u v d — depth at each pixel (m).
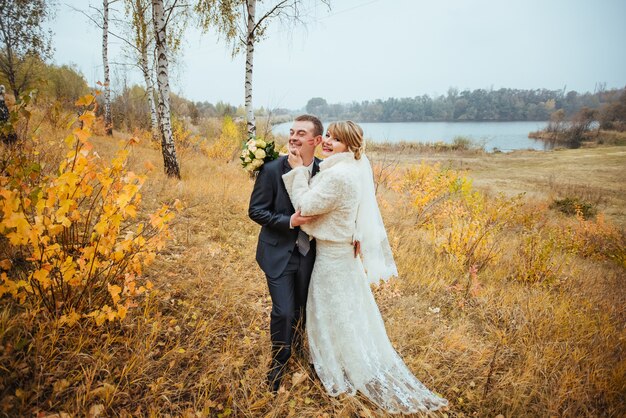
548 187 17.03
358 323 2.45
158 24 6.69
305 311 2.59
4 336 1.93
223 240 4.41
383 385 2.43
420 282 4.41
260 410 2.14
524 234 7.08
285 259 2.30
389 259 2.73
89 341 2.10
